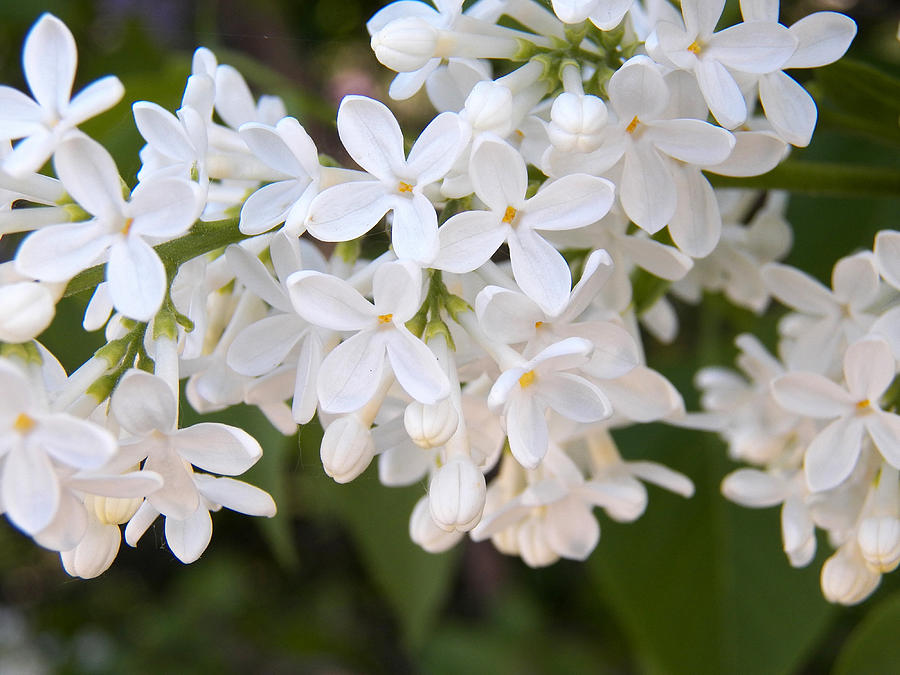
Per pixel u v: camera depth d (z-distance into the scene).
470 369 0.23
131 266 0.21
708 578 0.30
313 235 0.22
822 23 0.23
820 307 0.26
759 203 0.32
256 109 0.26
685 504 0.31
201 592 0.65
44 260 0.21
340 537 0.68
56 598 0.70
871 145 0.31
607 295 0.25
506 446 0.26
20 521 0.20
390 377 0.23
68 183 0.21
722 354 0.32
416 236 0.22
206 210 0.24
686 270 0.24
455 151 0.22
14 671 0.67
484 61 0.25
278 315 0.23
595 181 0.22
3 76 0.38
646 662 0.30
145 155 0.24
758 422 0.28
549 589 0.58
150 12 0.42
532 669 0.54
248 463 0.21
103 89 0.21
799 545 0.26
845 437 0.24
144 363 0.22
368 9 0.44
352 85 0.46
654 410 0.24
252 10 0.44
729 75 0.23
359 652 0.65
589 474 0.28
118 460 0.21
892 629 0.27
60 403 0.21
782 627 0.30
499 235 0.22
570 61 0.24
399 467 0.26
